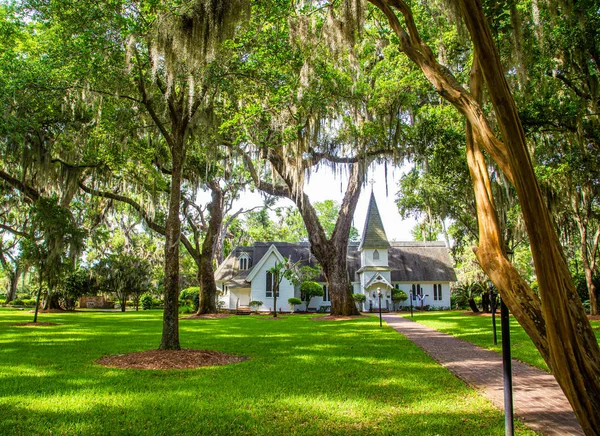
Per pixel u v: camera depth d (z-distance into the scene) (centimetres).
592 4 1127
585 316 304
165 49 966
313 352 1149
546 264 297
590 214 2464
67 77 1478
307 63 1464
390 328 1914
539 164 1978
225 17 855
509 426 427
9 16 1761
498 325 2025
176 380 789
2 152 1928
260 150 2175
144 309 4241
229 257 4488
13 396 667
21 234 2706
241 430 515
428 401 645
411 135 2114
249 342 1383
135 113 1536
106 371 873
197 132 1334
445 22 1430
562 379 291
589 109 1611
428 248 4594
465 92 405
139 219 2617
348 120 2084
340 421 547
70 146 2108
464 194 2348
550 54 1351
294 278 3456
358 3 750
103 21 1158
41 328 1886
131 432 507
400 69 1906
